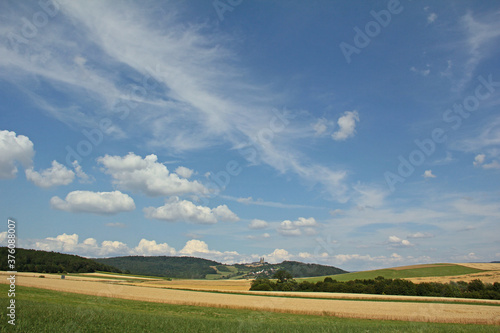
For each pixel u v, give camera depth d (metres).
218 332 22.92
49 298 37.22
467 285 73.69
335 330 25.20
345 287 75.81
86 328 20.70
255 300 49.28
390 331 24.17
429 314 38.25
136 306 38.22
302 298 55.62
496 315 37.88
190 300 46.56
